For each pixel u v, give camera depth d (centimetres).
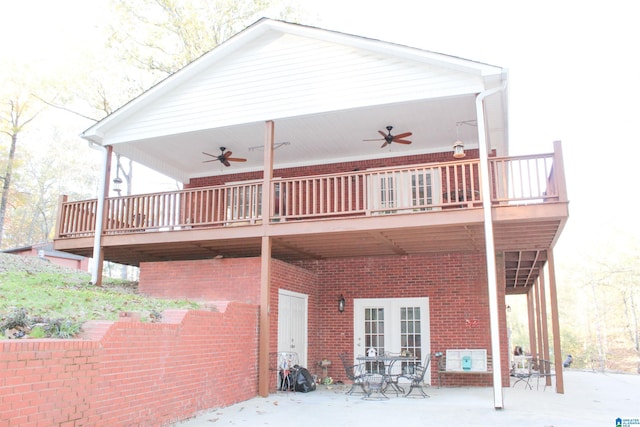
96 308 743
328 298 1307
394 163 1371
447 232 1011
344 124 1184
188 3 2206
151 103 1203
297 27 1083
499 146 1323
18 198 2928
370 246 1151
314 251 1217
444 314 1213
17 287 835
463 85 976
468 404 898
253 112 1109
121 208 1182
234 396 891
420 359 1183
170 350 707
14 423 446
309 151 1364
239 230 1055
